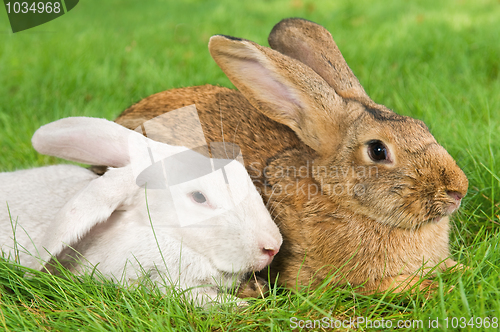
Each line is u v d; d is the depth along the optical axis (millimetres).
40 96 1542
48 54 1820
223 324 1117
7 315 1113
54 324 1106
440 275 1146
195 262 1153
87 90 1562
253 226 1149
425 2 2709
